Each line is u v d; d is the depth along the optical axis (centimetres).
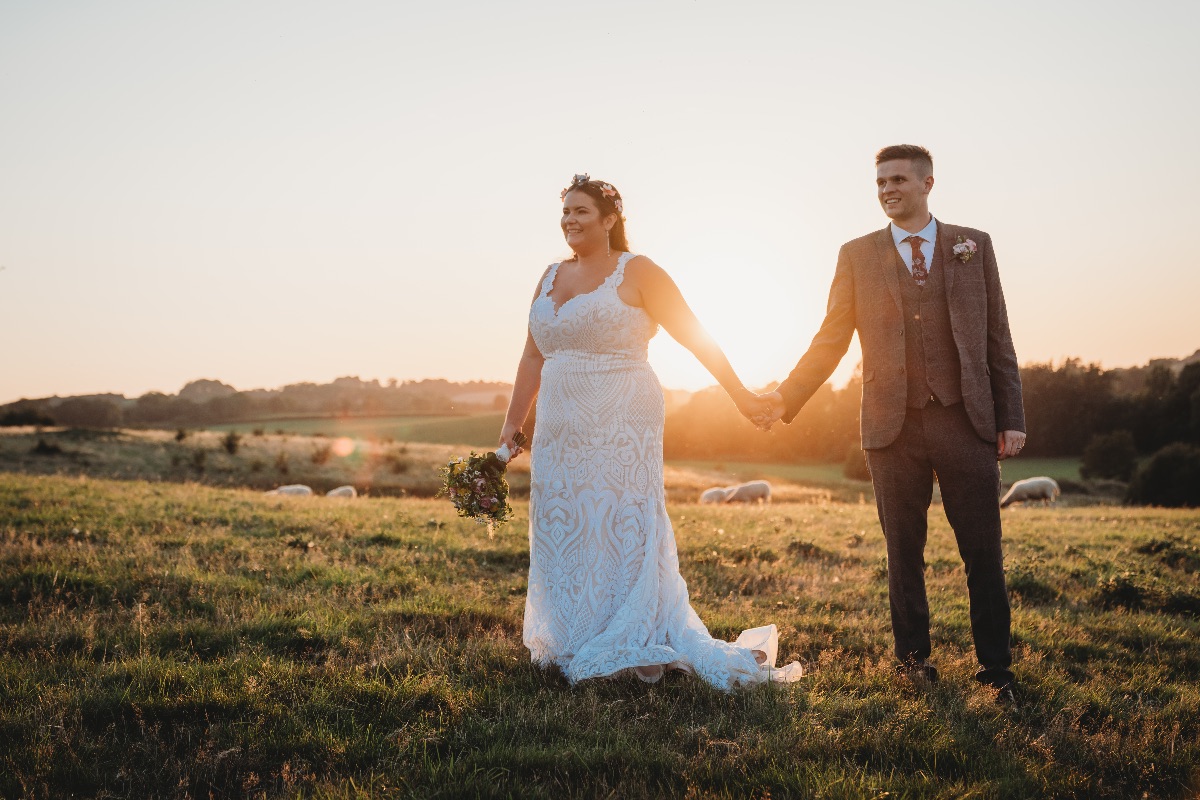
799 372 485
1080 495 4644
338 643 480
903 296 460
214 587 600
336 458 4509
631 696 410
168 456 4116
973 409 444
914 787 314
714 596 654
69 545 730
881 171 463
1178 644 566
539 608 472
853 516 1337
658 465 484
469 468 502
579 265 487
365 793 299
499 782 312
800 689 418
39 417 6712
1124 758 355
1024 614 622
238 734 351
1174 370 6544
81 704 375
